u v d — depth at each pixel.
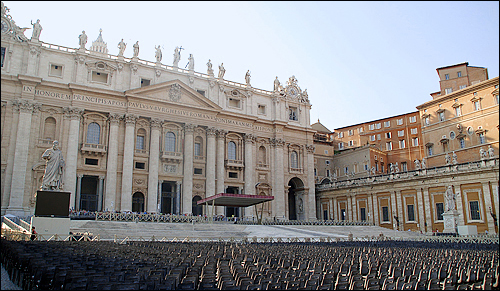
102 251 19.11
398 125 82.31
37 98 51.97
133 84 58.41
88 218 45.66
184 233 40.84
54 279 11.70
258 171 68.44
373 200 64.81
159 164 58.72
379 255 21.97
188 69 64.50
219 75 67.00
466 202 51.75
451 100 65.31
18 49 52.38
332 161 86.56
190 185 59.47
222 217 58.12
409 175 59.31
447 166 54.41
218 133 64.50
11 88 50.94
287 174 71.69
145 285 11.53
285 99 74.25
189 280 12.32
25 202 49.31
